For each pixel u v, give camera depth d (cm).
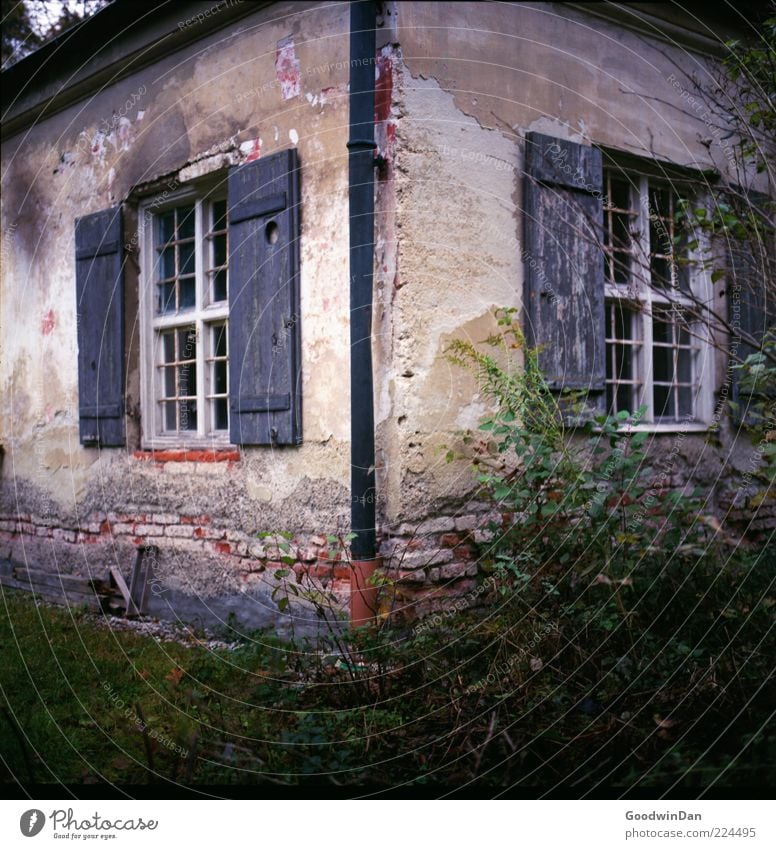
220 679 347
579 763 245
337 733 274
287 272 422
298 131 427
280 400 425
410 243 385
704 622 313
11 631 449
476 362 404
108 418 538
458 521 400
